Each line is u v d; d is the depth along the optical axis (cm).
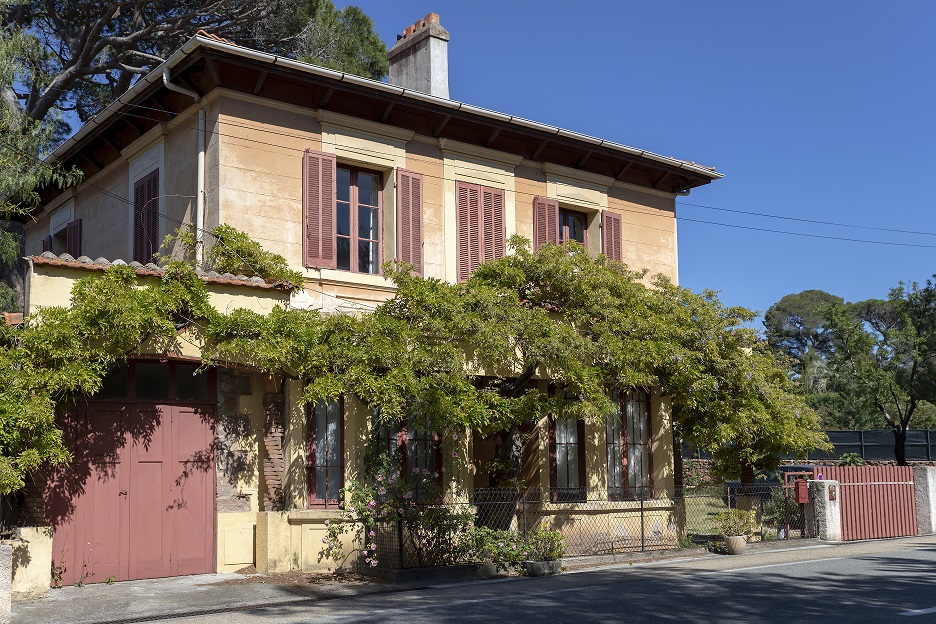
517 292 1508
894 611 998
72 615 995
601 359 1477
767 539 1870
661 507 1723
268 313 1279
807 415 1817
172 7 2506
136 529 1231
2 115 1780
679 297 1684
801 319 7719
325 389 1228
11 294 1855
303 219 1508
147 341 1172
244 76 1476
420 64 1872
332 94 1551
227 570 1295
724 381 1639
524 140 1806
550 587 1202
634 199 1984
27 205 2017
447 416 1289
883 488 2039
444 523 1341
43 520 1154
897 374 3178
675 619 947
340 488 1382
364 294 1559
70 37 2441
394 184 1614
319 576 1273
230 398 1330
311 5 2627
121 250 1728
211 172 1457
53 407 1065
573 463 1661
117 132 1733
